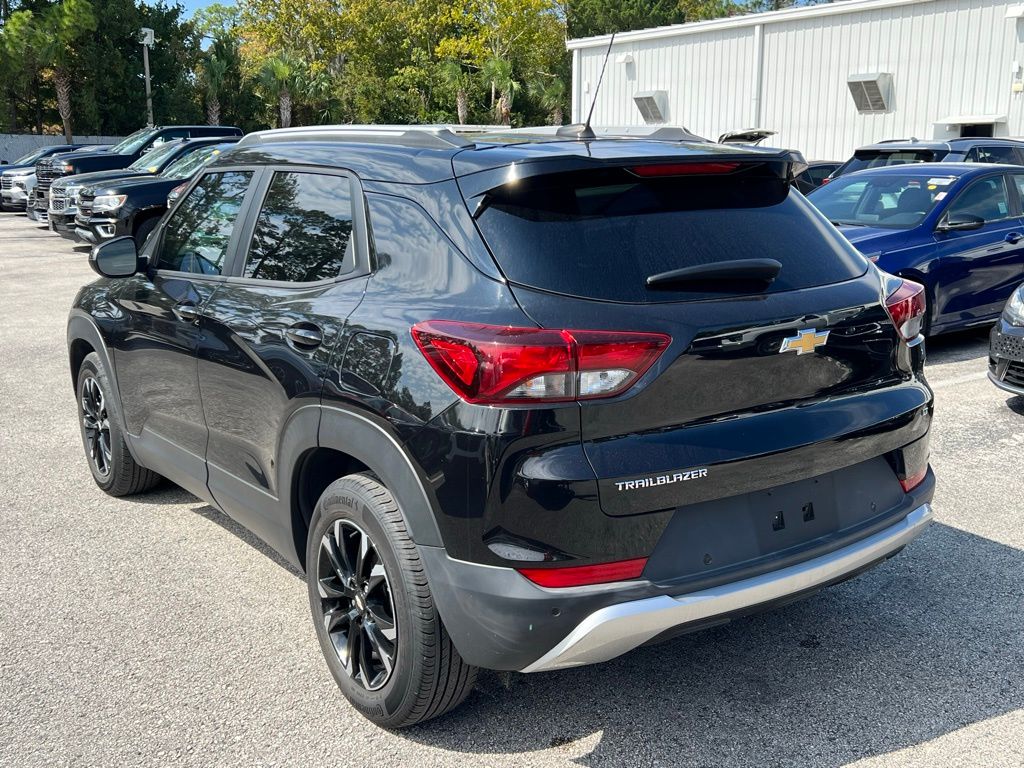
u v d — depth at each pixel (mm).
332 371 2771
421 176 2760
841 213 8555
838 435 2695
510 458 2340
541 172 2514
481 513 2391
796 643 3336
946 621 3471
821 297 2713
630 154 2650
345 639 2996
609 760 2695
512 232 2506
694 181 2785
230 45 53188
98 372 4617
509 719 2904
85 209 14102
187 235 3924
